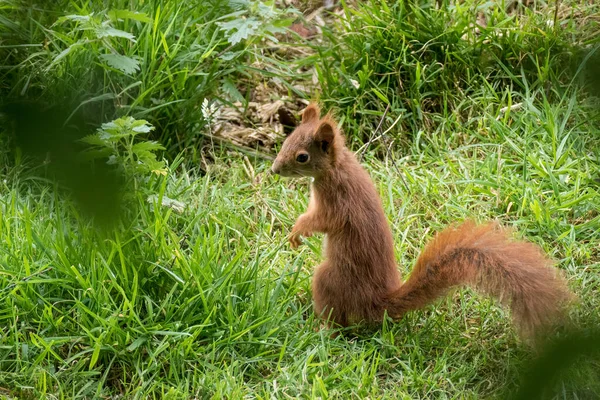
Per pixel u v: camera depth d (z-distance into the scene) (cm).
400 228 976
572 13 1191
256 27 1048
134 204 814
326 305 833
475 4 1220
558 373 344
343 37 1204
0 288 785
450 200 1004
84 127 442
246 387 725
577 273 902
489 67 1166
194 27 1145
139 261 803
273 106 1200
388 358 783
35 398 704
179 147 1098
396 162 1096
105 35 949
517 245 766
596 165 1047
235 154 1119
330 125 830
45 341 732
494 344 795
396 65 1156
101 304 767
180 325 759
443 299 852
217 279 800
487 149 1094
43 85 892
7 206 904
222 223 940
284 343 764
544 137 1079
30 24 997
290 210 1009
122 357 743
